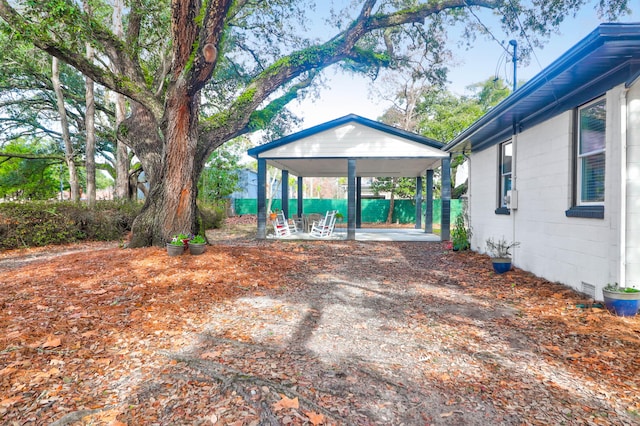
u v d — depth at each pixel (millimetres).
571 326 3725
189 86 6855
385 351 3242
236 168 23281
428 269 7234
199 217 8711
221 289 5254
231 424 2133
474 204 9414
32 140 22016
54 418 2158
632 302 3859
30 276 5707
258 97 9203
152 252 7281
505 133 7273
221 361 2965
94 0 11234
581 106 4961
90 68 7609
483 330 3756
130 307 4281
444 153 11828
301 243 11461
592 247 4629
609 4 8633
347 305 4711
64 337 3340
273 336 3570
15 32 6742
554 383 2635
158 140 9156
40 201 11336
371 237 13312
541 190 5902
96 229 11812
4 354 2938
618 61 3988
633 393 2469
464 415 2266
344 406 2355
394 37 12570
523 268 6547
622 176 4078
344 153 12102
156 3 9008
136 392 2471
